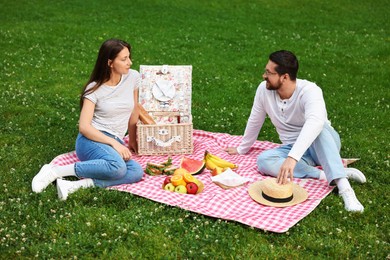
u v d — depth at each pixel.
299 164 6.09
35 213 5.12
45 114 8.10
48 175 5.70
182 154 6.98
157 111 7.17
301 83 5.92
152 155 6.92
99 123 6.09
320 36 14.30
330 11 17.48
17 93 8.98
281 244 4.80
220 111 8.65
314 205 5.43
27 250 4.53
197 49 12.58
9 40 12.15
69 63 10.98
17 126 7.58
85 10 16.05
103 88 6.00
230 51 12.53
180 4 17.66
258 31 14.60
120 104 6.07
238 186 5.89
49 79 9.87
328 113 8.76
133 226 4.91
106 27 14.09
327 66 11.52
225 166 6.39
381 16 16.92
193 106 8.91
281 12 17.16
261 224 5.03
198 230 4.91
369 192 5.82
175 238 4.76
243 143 6.81
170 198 5.50
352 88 10.15
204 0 18.36
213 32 14.27
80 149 5.98
